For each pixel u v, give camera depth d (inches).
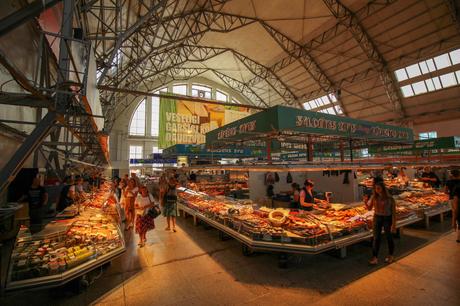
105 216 201.8
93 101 129.5
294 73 859.4
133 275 140.2
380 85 708.7
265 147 301.3
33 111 234.5
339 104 844.6
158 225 262.2
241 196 394.0
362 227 165.8
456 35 527.5
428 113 669.9
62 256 114.5
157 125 1074.7
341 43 660.7
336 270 142.8
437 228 230.1
